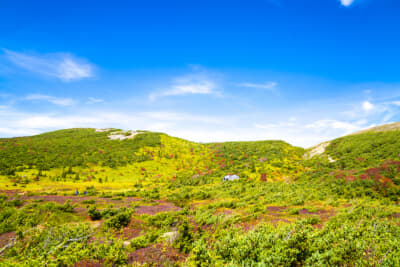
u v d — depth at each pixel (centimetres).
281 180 4950
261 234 988
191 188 4453
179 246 986
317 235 1011
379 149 4994
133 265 786
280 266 704
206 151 8381
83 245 882
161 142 8869
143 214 1745
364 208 1877
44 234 1077
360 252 812
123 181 5416
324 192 3109
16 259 799
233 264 700
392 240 965
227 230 1185
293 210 1956
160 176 6131
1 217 1424
